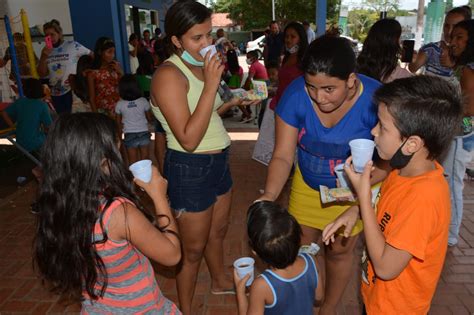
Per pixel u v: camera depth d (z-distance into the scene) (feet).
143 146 16.94
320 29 22.20
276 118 7.34
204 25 7.02
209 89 6.94
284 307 6.12
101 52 18.67
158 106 7.39
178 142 7.68
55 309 10.14
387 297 5.32
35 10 38.45
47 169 5.03
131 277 5.44
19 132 17.81
